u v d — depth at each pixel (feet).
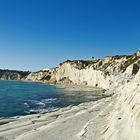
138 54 474.49
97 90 427.33
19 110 172.45
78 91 402.31
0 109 174.91
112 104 133.69
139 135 42.42
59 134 80.69
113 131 55.26
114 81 368.07
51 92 373.40
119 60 531.91
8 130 94.17
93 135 71.87
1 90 388.78
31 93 346.54
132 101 66.95
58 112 143.54
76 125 94.48
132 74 317.63
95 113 122.31
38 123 106.32
